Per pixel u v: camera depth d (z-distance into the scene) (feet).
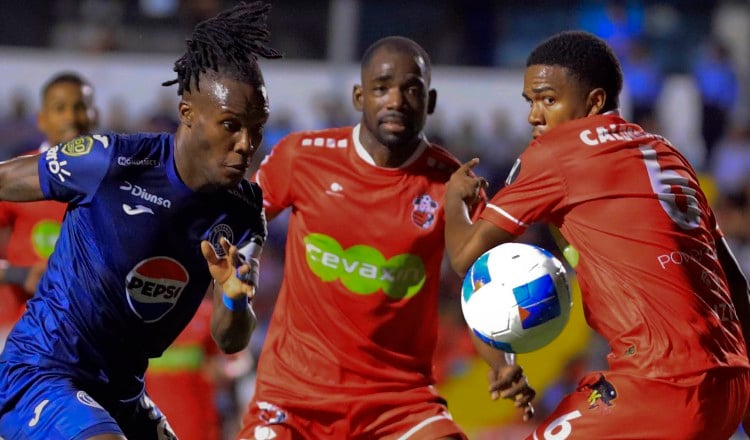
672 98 182.80
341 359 68.85
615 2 179.22
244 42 54.44
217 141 53.93
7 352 56.65
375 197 68.85
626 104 177.78
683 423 55.06
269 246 154.40
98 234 55.42
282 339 70.59
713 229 61.93
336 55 167.43
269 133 163.02
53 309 56.03
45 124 89.30
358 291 68.64
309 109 165.89
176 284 56.75
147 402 60.29
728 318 58.23
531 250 58.80
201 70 54.08
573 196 58.54
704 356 55.62
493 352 62.85
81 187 55.21
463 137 165.17
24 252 89.04
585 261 58.29
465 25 174.60
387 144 68.03
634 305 56.49
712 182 173.17
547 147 59.41
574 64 60.54
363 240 68.74
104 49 172.65
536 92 61.46
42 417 53.62
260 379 70.23
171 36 174.91
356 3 169.68
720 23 184.55
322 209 69.41
